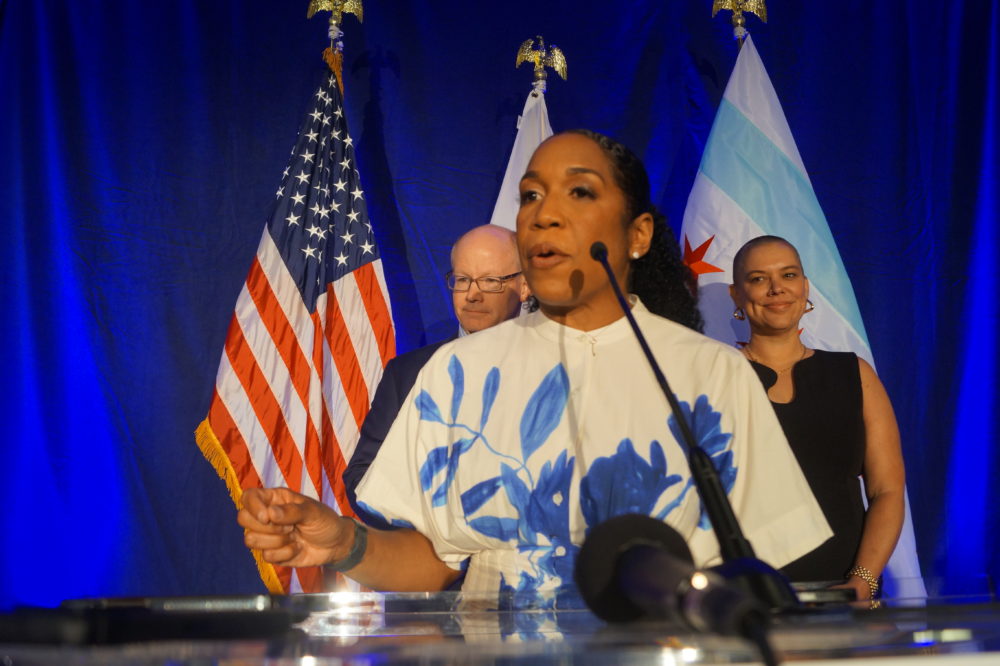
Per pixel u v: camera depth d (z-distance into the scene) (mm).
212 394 3941
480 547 1469
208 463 3943
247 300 3732
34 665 612
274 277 3764
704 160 3766
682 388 1497
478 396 1561
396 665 596
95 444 3926
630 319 1201
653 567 715
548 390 1522
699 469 903
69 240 4008
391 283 4129
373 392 3775
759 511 1420
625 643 652
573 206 1534
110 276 4012
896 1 4211
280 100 4184
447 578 1546
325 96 3969
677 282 1893
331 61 3965
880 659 588
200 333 4012
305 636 802
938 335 4055
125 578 3859
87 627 657
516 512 1455
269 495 1220
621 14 4266
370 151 4199
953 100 4172
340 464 3674
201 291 4043
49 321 3959
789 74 4207
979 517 3947
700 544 1404
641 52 4250
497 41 4258
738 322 3555
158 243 4051
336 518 1308
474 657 608
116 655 610
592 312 1568
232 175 4121
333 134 3949
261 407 3639
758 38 4230
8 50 4047
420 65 4250
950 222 4113
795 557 1403
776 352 2965
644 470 1433
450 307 4117
